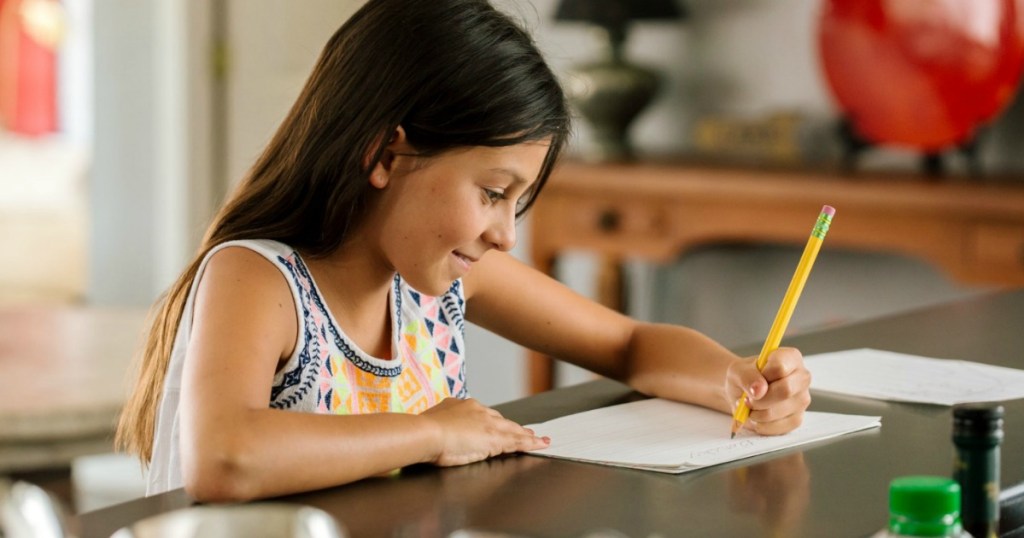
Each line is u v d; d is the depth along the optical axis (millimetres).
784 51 3553
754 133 3461
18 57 6969
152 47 4793
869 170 3156
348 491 989
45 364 2682
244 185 1286
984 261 2855
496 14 1204
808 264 1208
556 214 3516
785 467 1062
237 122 4664
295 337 1207
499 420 1116
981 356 1606
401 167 1182
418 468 1060
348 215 1217
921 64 3135
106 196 5027
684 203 3289
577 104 3525
